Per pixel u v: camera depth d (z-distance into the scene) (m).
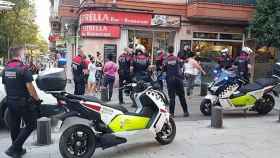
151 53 19.56
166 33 19.77
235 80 10.45
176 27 19.73
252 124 9.41
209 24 20.19
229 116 10.61
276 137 8.06
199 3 18.97
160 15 19.41
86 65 15.03
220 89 10.37
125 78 12.84
